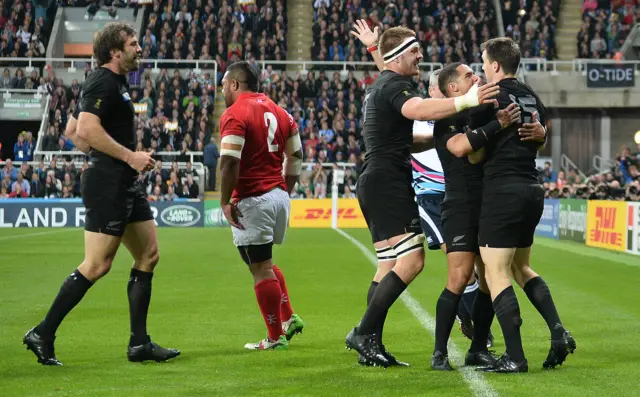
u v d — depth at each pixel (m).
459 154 20.31
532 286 21.44
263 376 19.94
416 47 21.50
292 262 51.56
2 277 43.06
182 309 31.89
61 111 110.12
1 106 110.81
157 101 112.06
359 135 112.06
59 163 104.81
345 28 121.00
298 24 131.62
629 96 113.25
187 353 23.14
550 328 20.97
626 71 111.12
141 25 126.12
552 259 54.88
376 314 21.11
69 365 21.36
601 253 59.91
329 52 121.44
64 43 128.00
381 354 21.14
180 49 118.56
